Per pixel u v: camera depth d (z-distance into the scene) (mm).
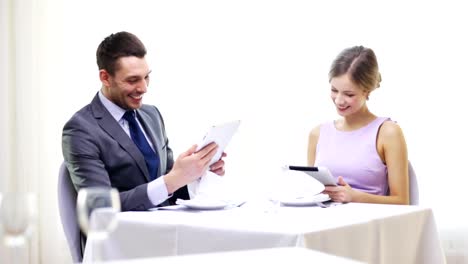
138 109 2936
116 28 3902
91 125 2605
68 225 2480
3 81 3727
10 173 3746
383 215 2197
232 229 1898
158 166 2795
